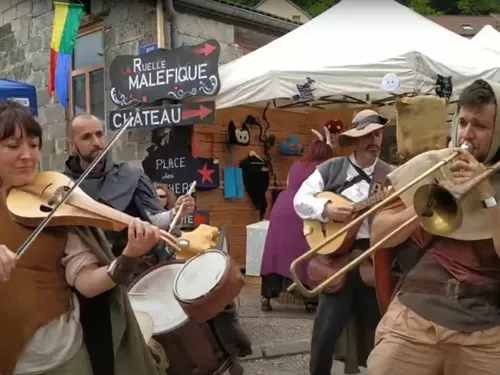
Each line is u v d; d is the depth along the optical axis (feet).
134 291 11.92
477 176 7.20
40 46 33.30
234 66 25.44
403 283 8.25
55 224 7.28
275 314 22.40
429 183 7.60
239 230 28.76
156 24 27.63
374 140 13.32
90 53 30.58
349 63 22.71
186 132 26.96
